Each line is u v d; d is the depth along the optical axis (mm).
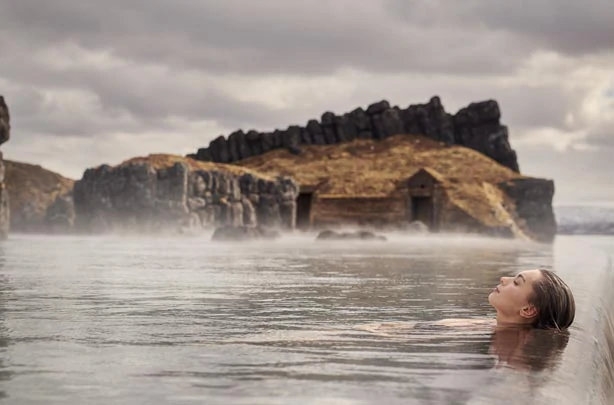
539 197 140625
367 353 5461
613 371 6547
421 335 6578
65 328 7211
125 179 96438
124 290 12445
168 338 6445
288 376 4492
